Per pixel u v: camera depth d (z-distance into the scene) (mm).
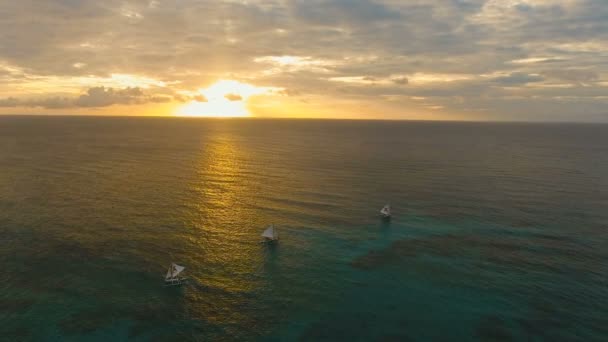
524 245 63031
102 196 87812
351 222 73750
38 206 79375
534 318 44000
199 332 41406
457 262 57500
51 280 50406
